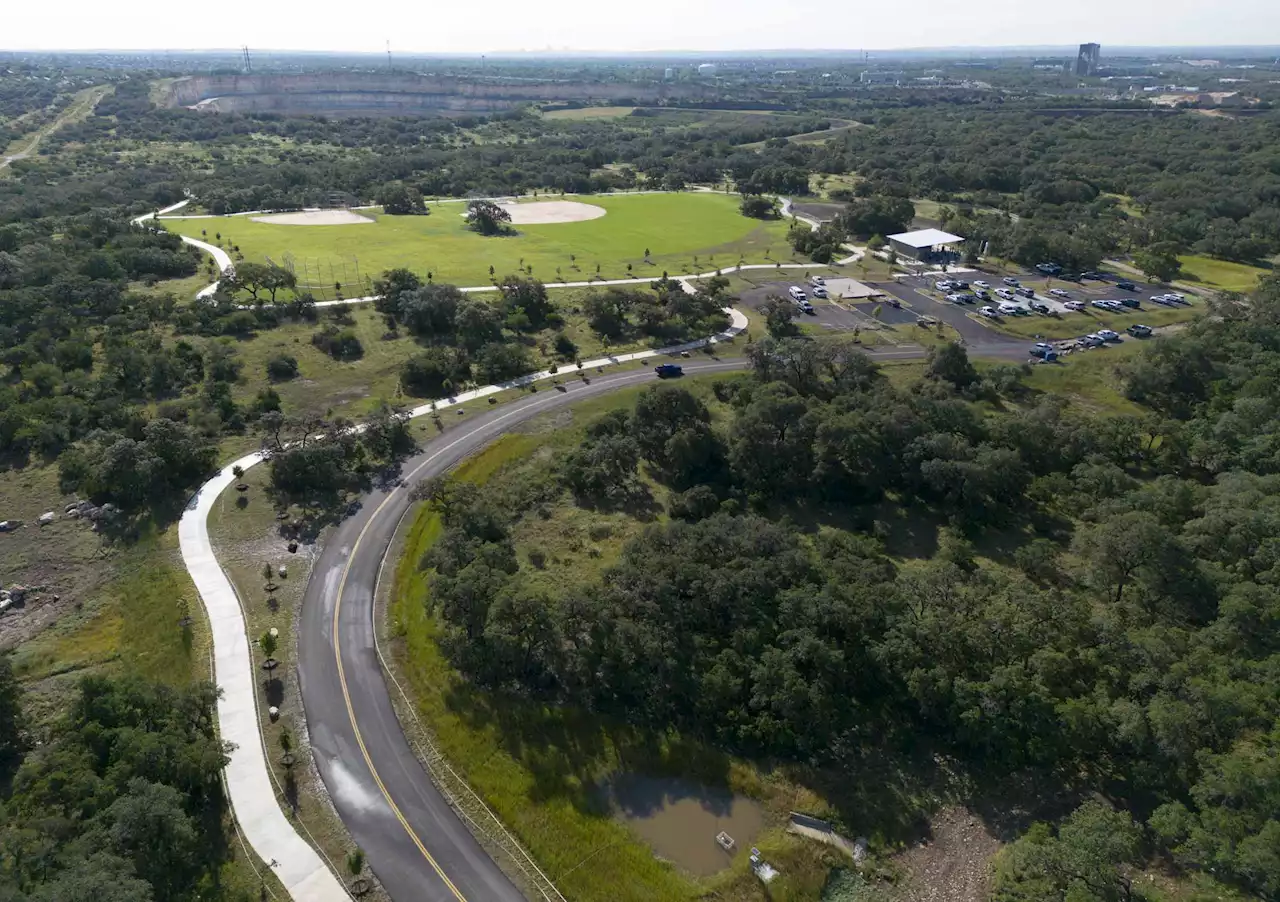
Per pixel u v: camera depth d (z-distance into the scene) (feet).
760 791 200.34
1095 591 262.67
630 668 224.53
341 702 219.00
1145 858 180.45
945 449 314.76
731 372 429.38
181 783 182.91
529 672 229.25
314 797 191.42
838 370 406.41
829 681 217.97
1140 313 519.60
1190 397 395.34
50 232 610.65
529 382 419.33
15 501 302.66
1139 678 205.26
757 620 231.50
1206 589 243.40
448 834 184.85
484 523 285.43
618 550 286.25
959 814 195.83
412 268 595.47
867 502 321.52
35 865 152.87
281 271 511.40
